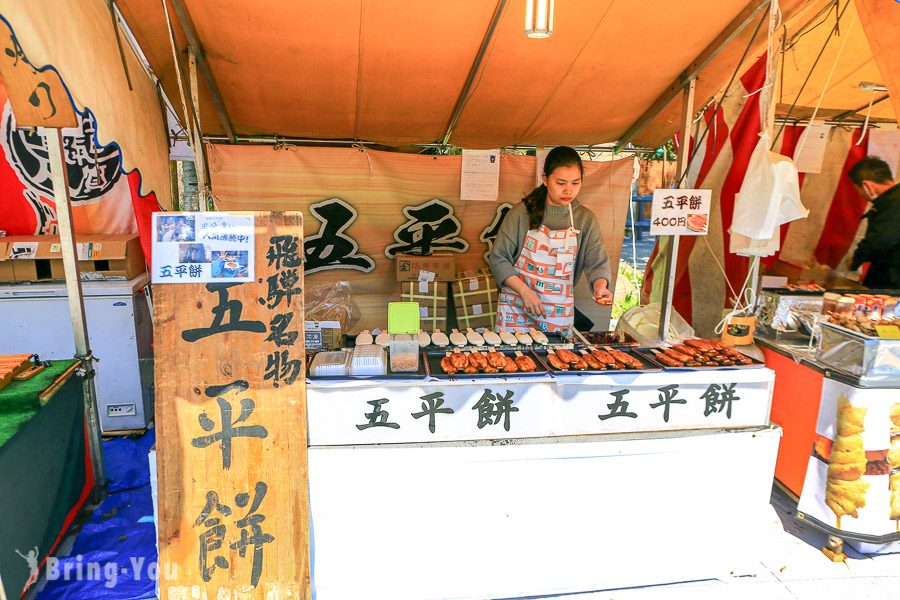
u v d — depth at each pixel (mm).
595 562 2494
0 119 4242
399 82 3660
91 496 3064
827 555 2797
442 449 2285
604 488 2424
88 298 3805
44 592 2414
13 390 2420
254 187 4445
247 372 2227
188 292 2211
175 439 2201
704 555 2580
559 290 3855
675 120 4219
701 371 2439
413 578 2389
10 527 2170
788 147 4801
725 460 2498
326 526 2291
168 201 3328
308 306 3215
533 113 4133
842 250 4961
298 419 2238
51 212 4512
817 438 2824
